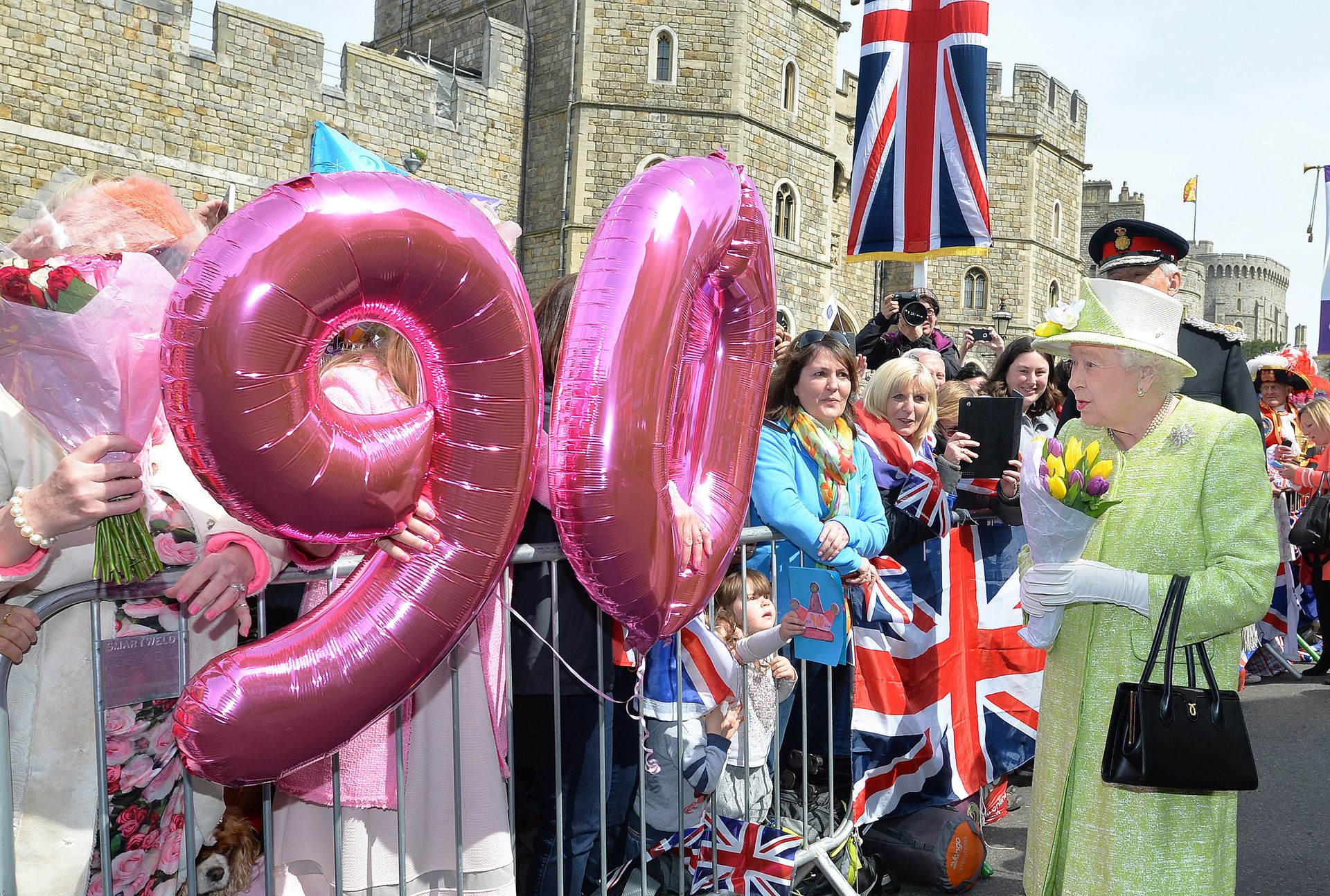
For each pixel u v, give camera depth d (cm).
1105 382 234
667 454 212
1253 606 218
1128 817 226
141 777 197
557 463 203
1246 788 216
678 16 2231
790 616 290
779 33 2342
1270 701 605
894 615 349
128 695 193
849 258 634
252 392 156
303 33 1836
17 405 179
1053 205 3080
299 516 169
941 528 361
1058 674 246
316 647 181
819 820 336
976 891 338
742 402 263
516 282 187
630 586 208
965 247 601
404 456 181
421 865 233
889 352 617
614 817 288
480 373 185
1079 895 232
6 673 174
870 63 618
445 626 191
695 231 220
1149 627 227
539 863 261
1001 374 496
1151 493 235
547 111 2269
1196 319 430
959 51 597
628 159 2238
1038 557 236
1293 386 713
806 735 321
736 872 293
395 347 230
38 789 185
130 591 186
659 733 285
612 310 206
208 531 196
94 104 1595
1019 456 359
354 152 293
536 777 263
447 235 173
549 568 254
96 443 166
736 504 258
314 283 160
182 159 1694
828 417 337
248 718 173
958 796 358
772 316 268
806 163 2445
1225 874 229
